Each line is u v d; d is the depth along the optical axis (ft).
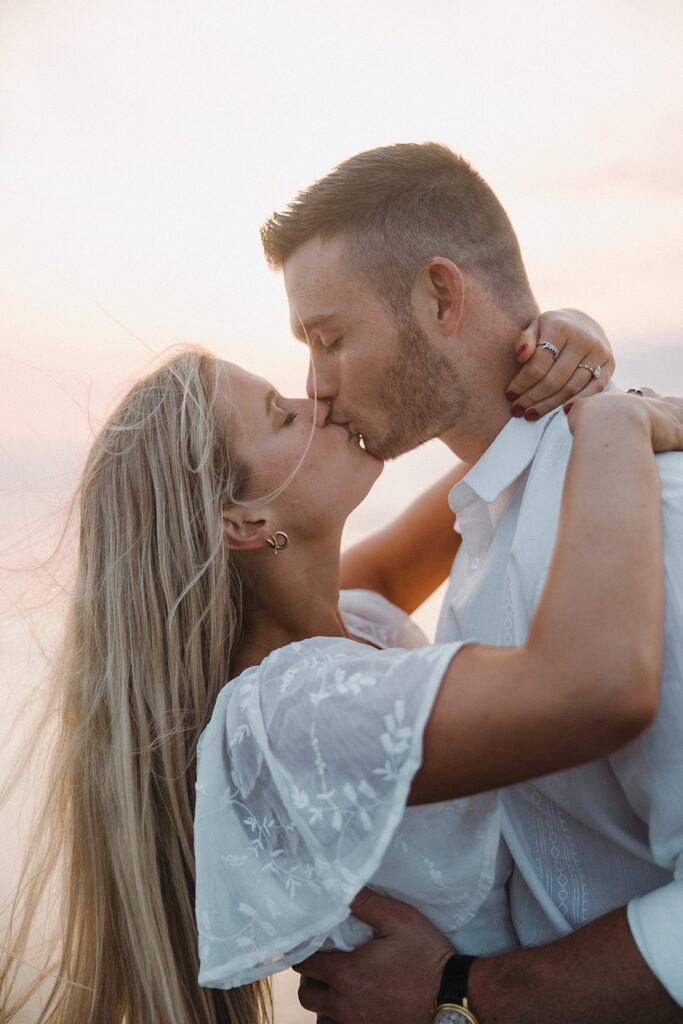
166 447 5.27
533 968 4.10
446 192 5.44
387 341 5.42
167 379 5.46
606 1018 3.93
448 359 5.40
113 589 5.15
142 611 5.10
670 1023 3.85
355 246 5.38
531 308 5.58
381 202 5.36
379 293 5.38
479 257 5.45
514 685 3.43
